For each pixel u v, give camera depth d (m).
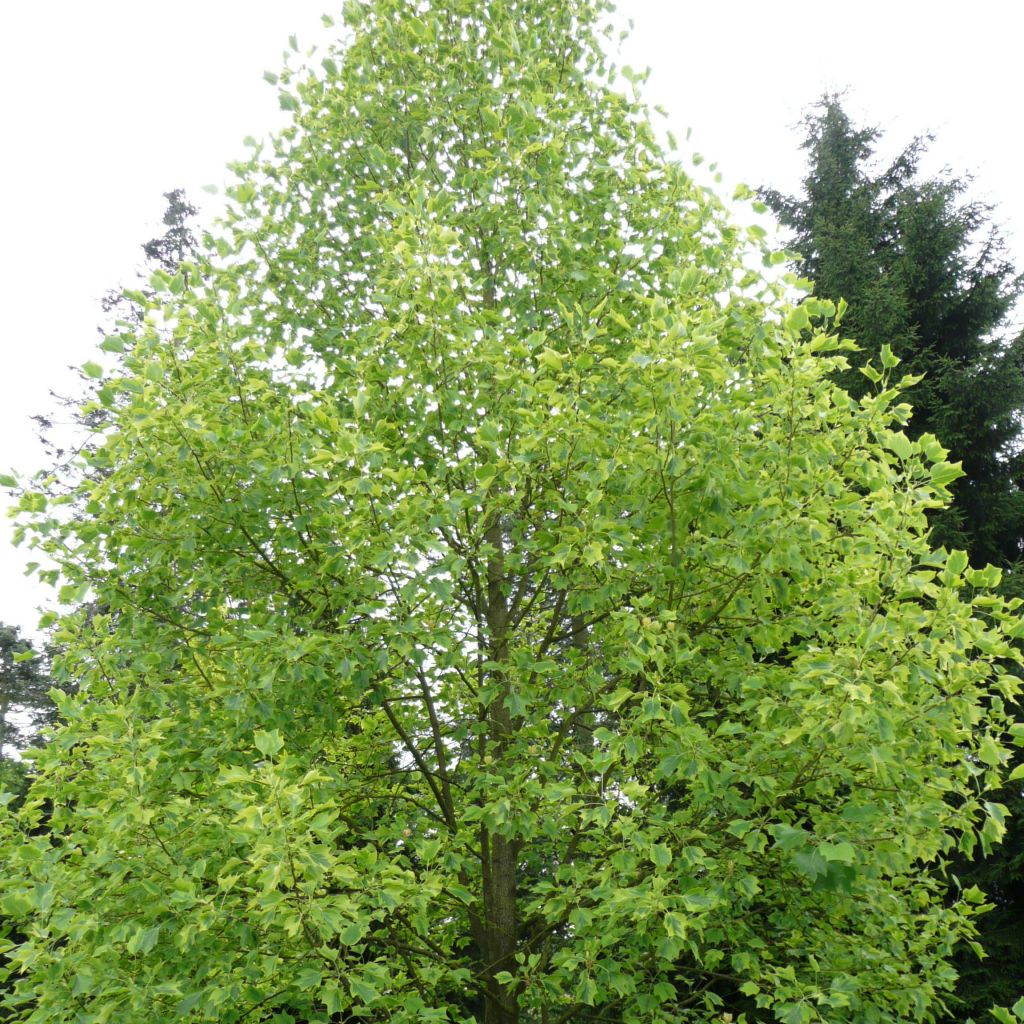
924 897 5.27
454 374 5.13
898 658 3.78
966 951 10.13
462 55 6.53
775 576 4.65
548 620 6.76
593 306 5.88
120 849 3.84
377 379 5.56
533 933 5.72
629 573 4.89
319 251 6.47
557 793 3.98
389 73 6.61
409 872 3.83
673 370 4.00
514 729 5.79
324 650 4.46
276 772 3.39
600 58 7.12
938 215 13.87
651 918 4.25
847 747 3.81
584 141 6.29
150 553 4.92
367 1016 4.76
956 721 4.10
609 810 3.87
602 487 4.73
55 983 3.55
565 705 5.27
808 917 5.02
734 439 4.50
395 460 5.39
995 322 13.91
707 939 4.80
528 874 7.50
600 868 4.47
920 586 3.97
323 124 6.54
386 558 4.34
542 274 5.89
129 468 4.60
